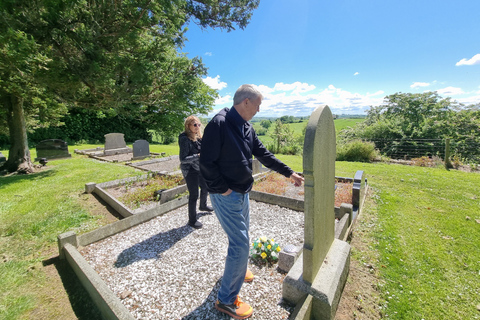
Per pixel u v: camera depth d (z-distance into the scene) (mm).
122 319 1648
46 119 9227
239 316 1806
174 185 5285
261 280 2271
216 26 11922
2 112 7668
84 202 4613
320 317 1777
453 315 1956
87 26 5270
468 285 2309
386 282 2359
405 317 1936
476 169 7879
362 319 1907
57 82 5594
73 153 12148
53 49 5441
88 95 7117
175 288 2205
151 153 11031
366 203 4559
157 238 3156
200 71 7770
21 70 5137
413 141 12078
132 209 4199
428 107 14961
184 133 3260
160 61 6828
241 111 1716
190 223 3439
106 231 3189
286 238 3119
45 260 2771
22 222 3734
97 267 2545
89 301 2125
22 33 4395
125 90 6320
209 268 2498
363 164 9117
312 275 1812
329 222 2160
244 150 1725
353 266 2615
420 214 3990
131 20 5586
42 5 4980
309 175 1605
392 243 3080
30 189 5461
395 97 16469
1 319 1938
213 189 1660
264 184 5582
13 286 2336
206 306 1979
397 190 5387
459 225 3539
